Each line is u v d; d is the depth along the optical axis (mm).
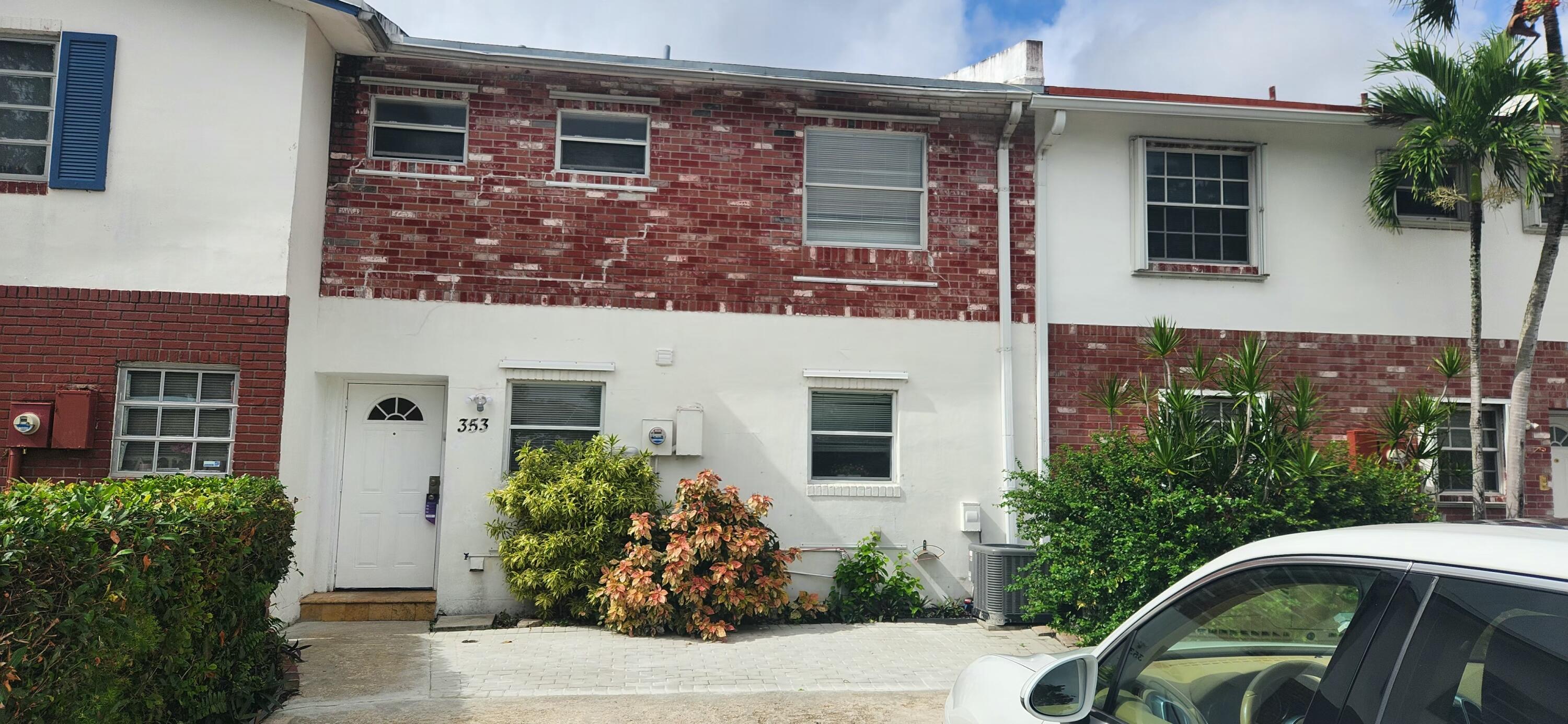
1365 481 7953
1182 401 8289
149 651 4773
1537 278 10172
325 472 10039
